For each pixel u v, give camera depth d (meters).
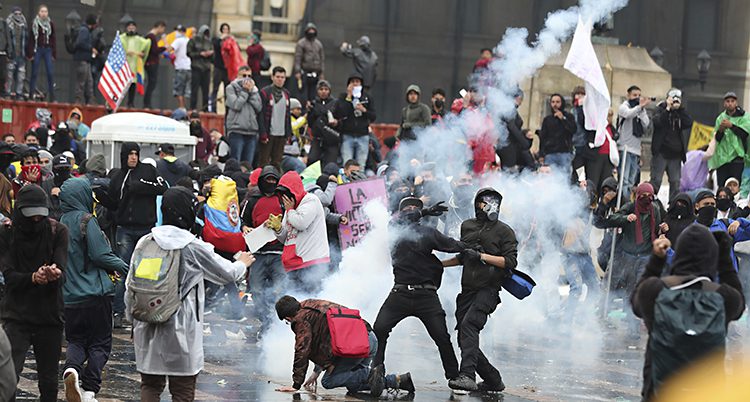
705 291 10.32
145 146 27.55
